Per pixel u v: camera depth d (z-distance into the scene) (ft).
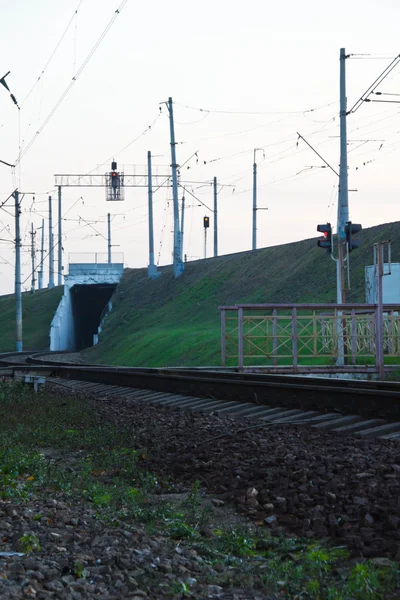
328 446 43.62
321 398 60.54
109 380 110.73
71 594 19.75
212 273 277.64
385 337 127.85
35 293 391.65
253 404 67.26
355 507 28.30
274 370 112.57
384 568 22.33
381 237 214.28
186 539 27.27
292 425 54.24
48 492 35.50
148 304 287.48
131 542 25.57
